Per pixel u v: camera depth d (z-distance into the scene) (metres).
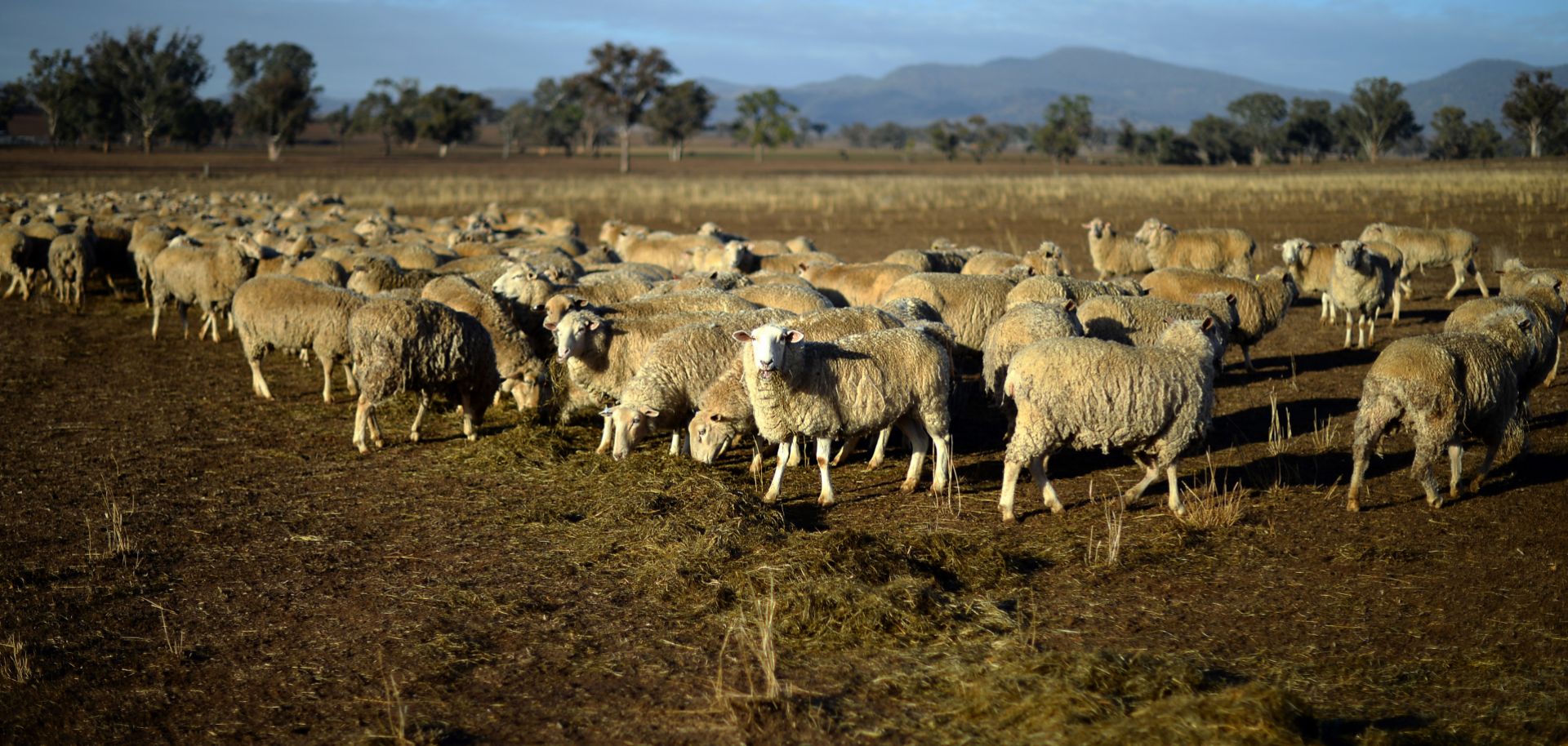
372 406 10.12
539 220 30.92
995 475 9.42
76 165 84.94
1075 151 137.50
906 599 6.41
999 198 49.72
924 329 9.22
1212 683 5.38
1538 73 113.94
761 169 115.06
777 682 5.61
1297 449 10.01
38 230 20.56
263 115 122.31
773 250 19.42
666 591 6.77
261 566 7.27
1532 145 115.06
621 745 5.04
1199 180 58.28
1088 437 7.71
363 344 9.95
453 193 54.62
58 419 11.40
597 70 112.75
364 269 14.20
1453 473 8.34
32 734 5.18
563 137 167.25
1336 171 74.75
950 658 5.83
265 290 11.67
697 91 147.25
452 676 5.73
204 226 22.89
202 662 5.92
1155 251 19.42
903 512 8.35
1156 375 7.55
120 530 7.84
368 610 6.57
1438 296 19.80
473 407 10.65
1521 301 10.05
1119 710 5.10
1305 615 6.30
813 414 8.23
